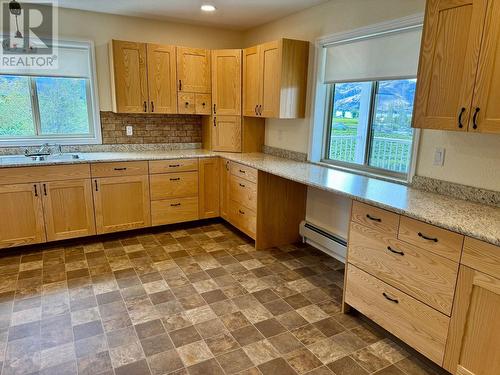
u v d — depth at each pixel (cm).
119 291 267
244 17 379
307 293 270
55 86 372
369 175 290
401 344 213
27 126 368
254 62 375
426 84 197
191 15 375
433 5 189
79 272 296
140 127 411
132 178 361
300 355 203
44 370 187
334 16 309
